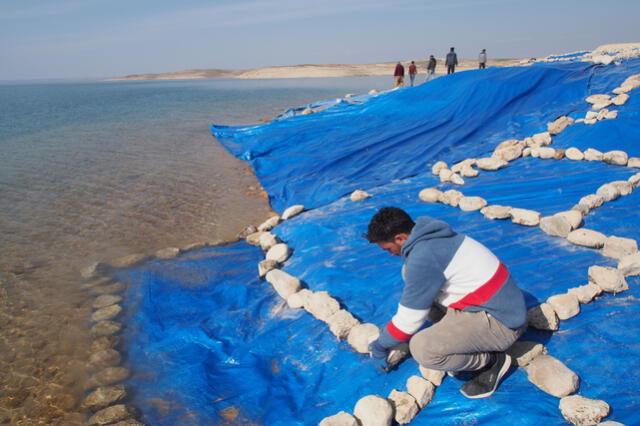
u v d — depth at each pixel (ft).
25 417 11.02
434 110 33.35
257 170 31.91
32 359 13.06
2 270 18.48
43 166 36.27
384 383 10.48
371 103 40.45
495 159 23.68
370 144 29.76
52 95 139.44
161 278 17.26
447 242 8.16
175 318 14.64
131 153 41.09
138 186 30.48
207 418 10.62
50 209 25.93
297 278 15.39
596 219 15.79
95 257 19.57
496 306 8.21
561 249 14.15
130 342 13.67
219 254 19.30
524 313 8.38
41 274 18.11
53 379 12.27
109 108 85.30
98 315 14.99
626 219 15.39
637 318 10.54
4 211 25.58
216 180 31.68
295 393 11.10
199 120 63.72
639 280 11.95
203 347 13.20
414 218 18.84
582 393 9.01
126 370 12.44
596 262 13.14
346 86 131.34
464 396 9.42
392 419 9.40
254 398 11.05
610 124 23.04
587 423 8.06
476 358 8.74
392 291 13.64
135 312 15.12
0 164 36.96
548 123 27.35
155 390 11.63
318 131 36.11
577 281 12.34
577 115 27.07
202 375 11.95
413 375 10.21
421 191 20.79
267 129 42.83
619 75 30.45
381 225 8.66
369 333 11.51
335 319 12.42
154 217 24.61
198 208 26.03
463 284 8.20
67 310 15.53
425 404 9.64
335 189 24.50
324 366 11.64
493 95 30.60
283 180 28.53
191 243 21.07
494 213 17.12
